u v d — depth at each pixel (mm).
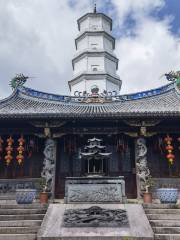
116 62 49906
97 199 18922
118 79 47438
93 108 28000
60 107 28391
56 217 14594
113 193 19125
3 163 24797
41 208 16141
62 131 24656
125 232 13008
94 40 50000
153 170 24656
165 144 24953
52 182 23109
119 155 25188
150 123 23922
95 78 46062
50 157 23656
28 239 12945
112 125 24766
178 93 29172
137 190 23172
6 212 15562
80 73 46250
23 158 25094
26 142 24844
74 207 16031
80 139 25594
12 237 13008
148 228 13391
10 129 24562
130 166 24797
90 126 24797
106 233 12906
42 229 13344
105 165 20828
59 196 23984
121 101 29797
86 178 19547
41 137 24484
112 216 14445
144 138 24656
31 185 24031
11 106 27609
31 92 30438
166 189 18359
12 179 24219
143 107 27406
